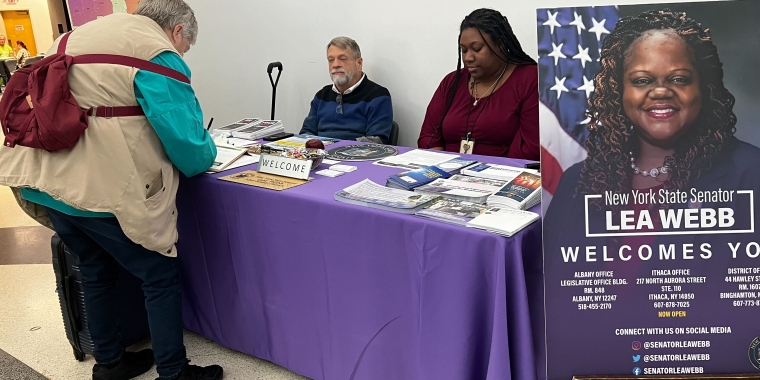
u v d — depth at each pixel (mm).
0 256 3219
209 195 1905
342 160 2080
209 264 2018
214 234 1950
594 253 1228
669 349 1250
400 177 1716
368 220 1514
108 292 1897
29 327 2387
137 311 2156
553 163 1210
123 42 1596
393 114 3178
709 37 1144
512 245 1297
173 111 1632
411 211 1458
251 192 1772
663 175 1188
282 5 3512
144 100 1583
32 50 4914
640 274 1228
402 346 1562
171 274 1800
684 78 1155
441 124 2598
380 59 3195
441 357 1447
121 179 1583
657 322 1241
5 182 1635
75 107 1521
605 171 1198
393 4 3051
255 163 2059
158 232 1673
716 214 1193
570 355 1269
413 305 1492
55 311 2525
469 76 2533
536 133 2307
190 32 1878
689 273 1219
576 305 1249
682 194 1192
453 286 1385
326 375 1795
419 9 2965
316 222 1633
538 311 1437
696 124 1168
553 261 1237
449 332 1415
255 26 3693
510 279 1319
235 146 2246
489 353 1394
